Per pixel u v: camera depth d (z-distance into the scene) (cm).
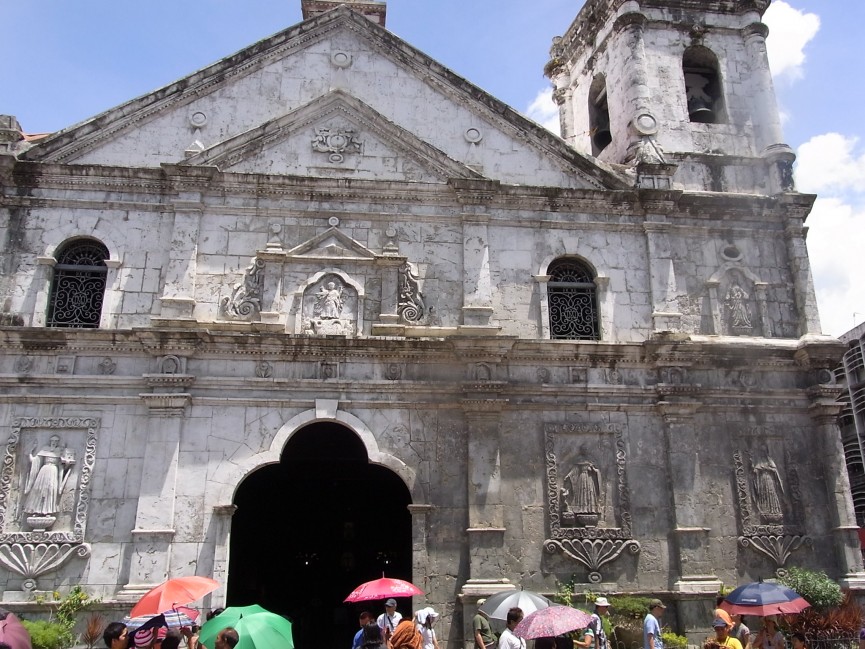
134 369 1822
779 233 2189
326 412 1842
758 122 2356
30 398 1770
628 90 2331
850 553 1905
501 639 1173
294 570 2531
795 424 2016
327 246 1972
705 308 2094
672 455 1919
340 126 2092
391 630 1370
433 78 2178
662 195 2114
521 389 1914
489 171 2128
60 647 1552
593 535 1850
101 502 1730
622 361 1980
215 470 1778
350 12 2198
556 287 2066
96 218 1933
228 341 1839
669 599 1831
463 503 1831
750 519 1920
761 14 2489
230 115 2075
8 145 1944
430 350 1897
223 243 1947
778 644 1303
